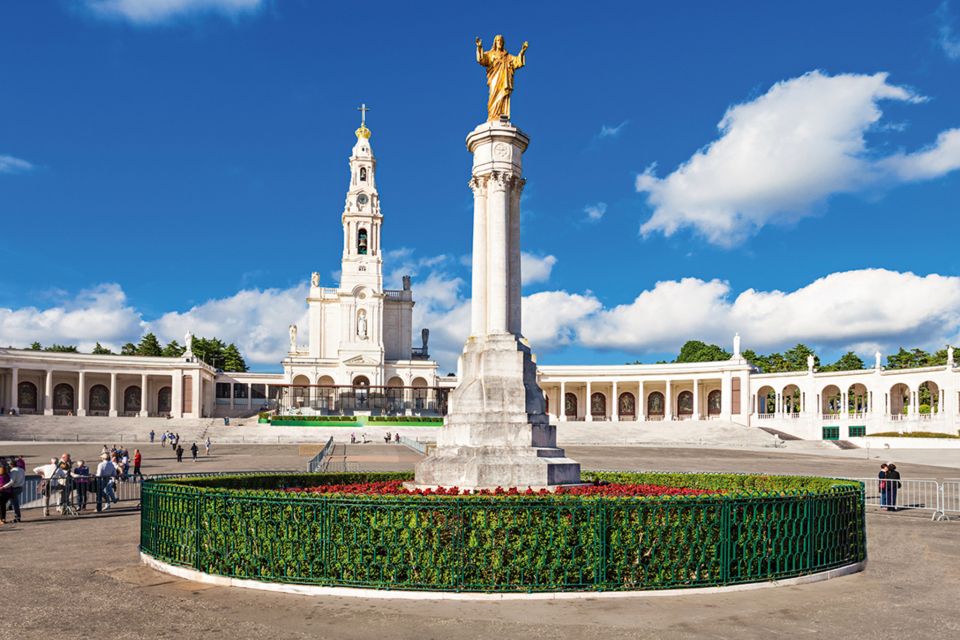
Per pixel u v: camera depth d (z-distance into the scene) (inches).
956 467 1983.3
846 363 4741.6
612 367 4323.3
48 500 955.3
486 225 846.5
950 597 497.4
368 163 4576.8
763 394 4276.6
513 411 775.1
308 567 498.6
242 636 409.4
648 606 464.1
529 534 486.0
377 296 4407.0
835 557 563.5
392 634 410.6
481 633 412.2
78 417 3255.4
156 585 521.7
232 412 4439.0
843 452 2603.3
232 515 523.5
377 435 3139.8
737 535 512.7
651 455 2394.2
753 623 432.5
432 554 484.4
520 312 845.8
